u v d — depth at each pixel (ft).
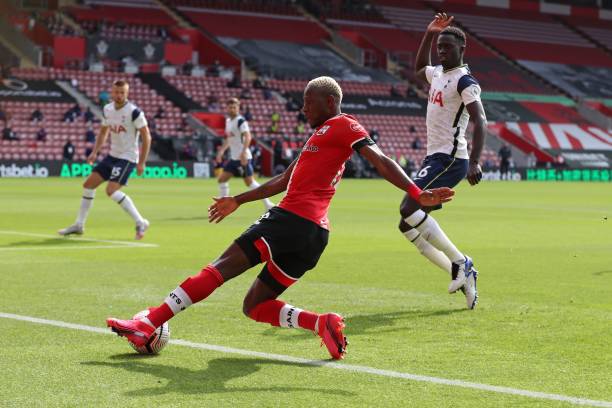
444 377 39.22
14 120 322.55
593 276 75.97
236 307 57.16
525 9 533.96
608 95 485.15
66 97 340.18
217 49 410.52
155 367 40.50
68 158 309.22
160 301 59.21
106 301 59.00
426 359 42.98
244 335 48.19
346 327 51.49
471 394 36.32
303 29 446.19
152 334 42.37
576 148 428.56
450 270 59.36
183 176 321.52
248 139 146.72
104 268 76.89
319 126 42.09
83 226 106.93
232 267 41.27
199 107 358.02
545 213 165.37
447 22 65.36
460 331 50.49
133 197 197.77
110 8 401.29
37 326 49.96
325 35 451.12
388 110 405.59
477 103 60.34
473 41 495.82
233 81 381.81
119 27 385.91
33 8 370.32
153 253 89.30
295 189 41.57
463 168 62.64
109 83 355.97
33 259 82.99
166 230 116.98
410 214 58.44
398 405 34.50
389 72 438.81
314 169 41.34
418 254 91.40
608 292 66.28
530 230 126.00
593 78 499.10
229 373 39.58
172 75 372.38
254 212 155.74
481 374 39.88
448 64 62.03
